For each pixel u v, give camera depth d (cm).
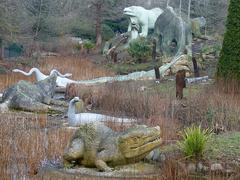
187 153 921
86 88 1759
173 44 2697
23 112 1527
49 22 3884
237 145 1022
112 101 1540
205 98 1423
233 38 1716
